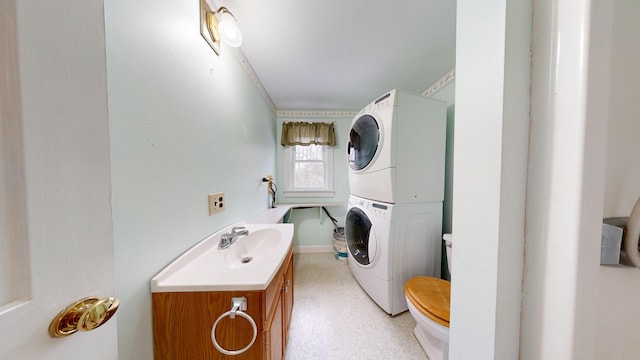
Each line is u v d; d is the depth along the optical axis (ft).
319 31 4.38
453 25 4.19
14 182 0.87
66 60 1.02
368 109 5.84
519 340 1.29
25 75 0.88
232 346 2.47
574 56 1.01
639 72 1.20
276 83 6.76
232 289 2.44
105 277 1.22
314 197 9.57
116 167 2.01
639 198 1.13
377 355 4.20
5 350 0.83
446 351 3.65
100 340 1.23
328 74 6.19
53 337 0.99
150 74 2.41
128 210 2.13
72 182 1.05
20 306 0.88
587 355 1.04
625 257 1.17
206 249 3.41
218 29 3.76
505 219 1.27
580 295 1.03
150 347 2.38
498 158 1.28
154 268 2.45
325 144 9.14
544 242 1.16
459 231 1.66
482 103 1.41
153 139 2.45
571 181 1.03
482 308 1.42
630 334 1.25
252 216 6.03
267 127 7.73
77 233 1.08
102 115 1.20
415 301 3.97
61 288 1.01
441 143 5.55
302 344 4.44
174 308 2.43
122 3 2.06
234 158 4.73
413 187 5.26
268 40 4.67
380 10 3.82
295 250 9.52
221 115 4.09
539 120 1.17
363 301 5.89
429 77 6.36
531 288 1.23
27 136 0.89
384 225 5.24
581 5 0.99
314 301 5.90
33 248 0.91
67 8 1.02
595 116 0.99
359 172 6.31
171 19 2.74
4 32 0.84
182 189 2.96
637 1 1.20
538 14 1.16
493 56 1.32
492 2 1.33
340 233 8.75
